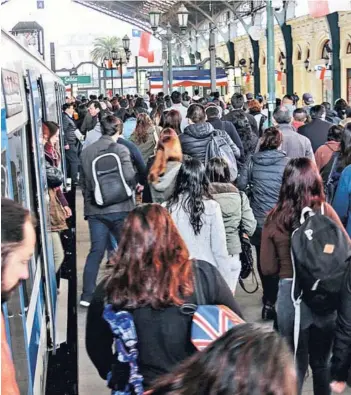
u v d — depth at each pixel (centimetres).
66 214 720
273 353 175
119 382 296
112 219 678
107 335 307
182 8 2166
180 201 483
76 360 596
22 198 470
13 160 427
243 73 3428
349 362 397
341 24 2322
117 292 294
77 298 751
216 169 565
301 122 973
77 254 960
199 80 2667
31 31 1590
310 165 433
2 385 211
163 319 290
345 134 614
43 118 788
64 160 1387
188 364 188
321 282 386
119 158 670
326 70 2412
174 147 600
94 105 1497
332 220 397
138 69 3653
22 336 356
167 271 293
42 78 835
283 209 433
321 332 411
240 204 554
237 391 171
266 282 619
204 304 298
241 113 1016
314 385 425
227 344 180
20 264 235
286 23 2778
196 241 482
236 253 553
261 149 625
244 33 3434
